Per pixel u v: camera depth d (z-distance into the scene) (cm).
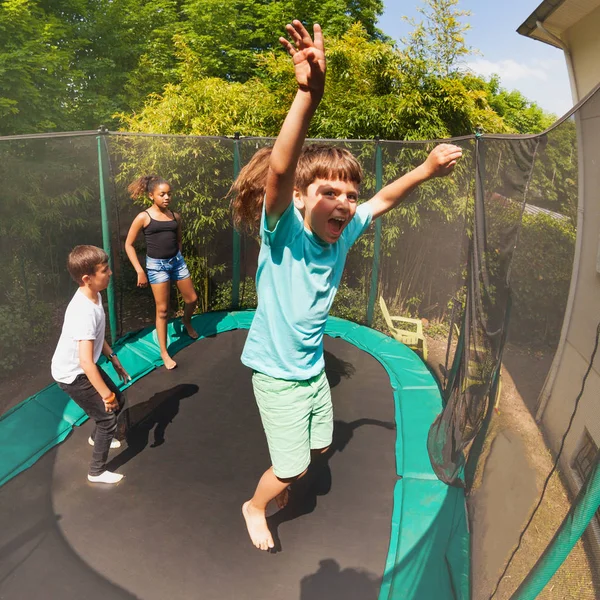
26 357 296
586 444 83
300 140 106
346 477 215
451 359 321
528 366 134
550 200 139
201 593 158
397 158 363
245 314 421
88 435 241
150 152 352
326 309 148
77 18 860
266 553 173
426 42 467
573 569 72
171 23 938
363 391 298
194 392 289
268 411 151
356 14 941
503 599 105
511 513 119
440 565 169
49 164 289
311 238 136
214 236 414
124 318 353
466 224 287
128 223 352
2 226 273
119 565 168
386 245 386
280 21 882
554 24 447
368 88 446
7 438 232
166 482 209
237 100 449
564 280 116
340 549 175
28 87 591
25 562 167
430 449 235
